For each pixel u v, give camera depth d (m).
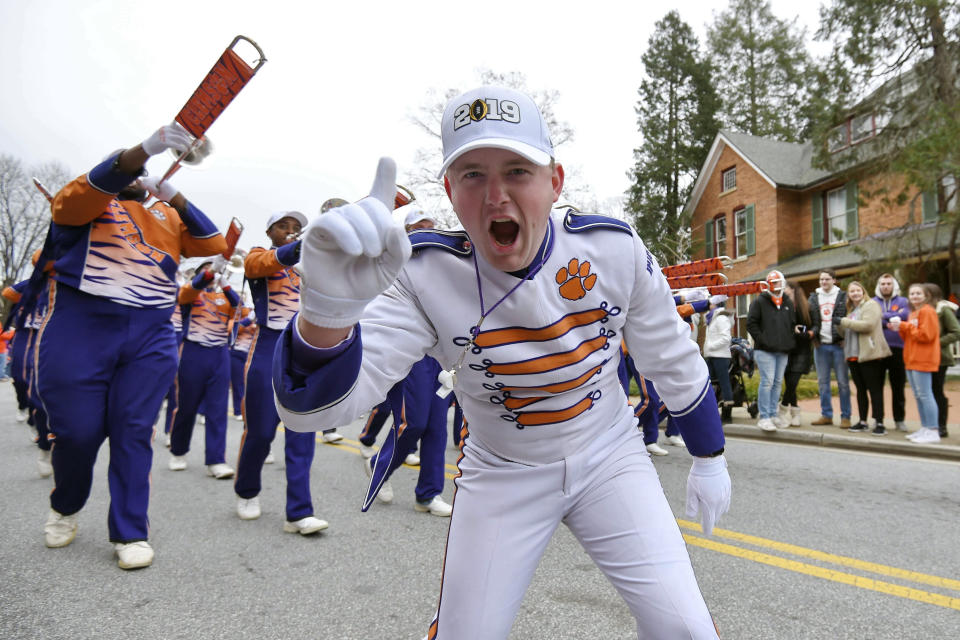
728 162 22.53
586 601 2.77
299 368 1.09
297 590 2.93
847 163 16.36
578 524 1.62
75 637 2.45
